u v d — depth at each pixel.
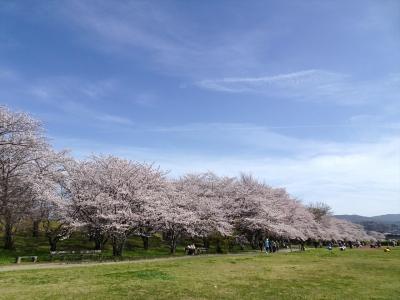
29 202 36.59
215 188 60.06
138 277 20.11
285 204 77.19
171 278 19.91
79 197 39.16
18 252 36.09
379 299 15.48
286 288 17.72
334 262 33.00
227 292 16.27
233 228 55.47
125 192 38.69
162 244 59.34
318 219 110.56
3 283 18.28
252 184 65.69
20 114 35.62
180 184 56.50
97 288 16.62
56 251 37.38
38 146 36.78
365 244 117.94
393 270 26.72
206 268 25.66
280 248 73.00
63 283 18.12
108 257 35.00
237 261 32.31
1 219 38.69
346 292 16.97
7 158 35.75
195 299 14.66
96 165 42.22
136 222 38.25
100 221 37.88
